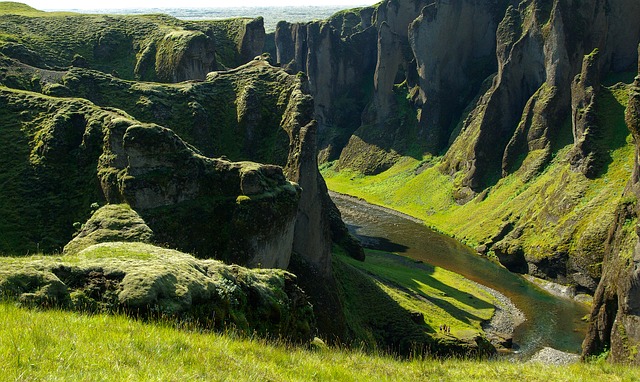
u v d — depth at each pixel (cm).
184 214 5109
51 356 1268
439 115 17825
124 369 1288
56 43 11462
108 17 13050
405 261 10112
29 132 6356
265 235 5191
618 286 5419
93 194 5616
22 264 2030
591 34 12900
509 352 6662
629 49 13125
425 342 6303
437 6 17438
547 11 13638
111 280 2145
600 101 10412
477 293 8656
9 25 11669
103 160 5622
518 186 12219
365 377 1903
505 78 13975
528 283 9294
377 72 19600
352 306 6888
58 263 2114
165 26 12594
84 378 1173
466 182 13812
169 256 2603
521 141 13125
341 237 9538
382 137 19125
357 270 7775
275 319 2673
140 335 1602
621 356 5150
